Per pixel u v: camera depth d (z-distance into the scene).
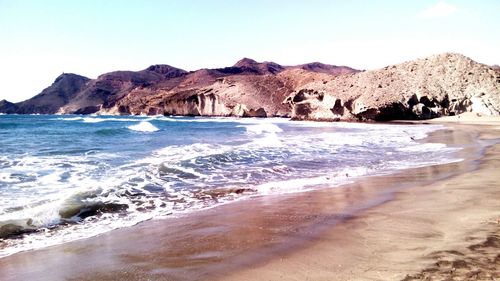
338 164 12.83
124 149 15.57
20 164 11.55
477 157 13.64
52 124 41.41
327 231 5.62
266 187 9.16
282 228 5.87
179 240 5.39
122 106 151.25
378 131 30.58
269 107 96.44
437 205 6.87
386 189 8.70
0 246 5.25
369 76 66.56
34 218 6.34
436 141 20.75
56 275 4.26
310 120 63.03
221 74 182.75
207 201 7.84
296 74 112.00
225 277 4.07
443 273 3.84
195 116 106.75
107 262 4.61
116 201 7.65
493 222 5.58
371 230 5.56
